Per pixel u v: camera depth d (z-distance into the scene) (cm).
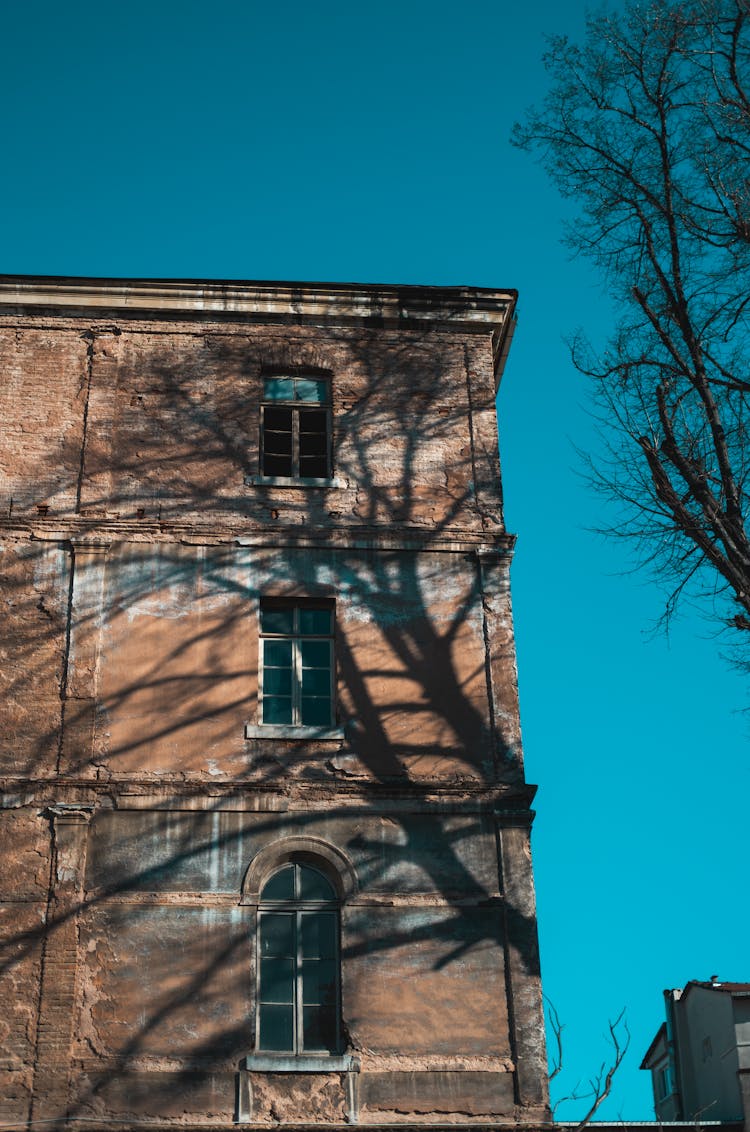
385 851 1914
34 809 1906
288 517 2161
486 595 2128
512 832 1944
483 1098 1767
